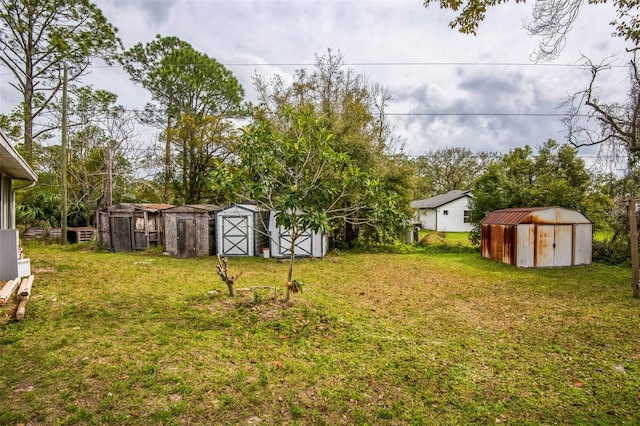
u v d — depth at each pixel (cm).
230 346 411
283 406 294
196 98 2080
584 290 762
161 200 2162
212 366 358
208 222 1302
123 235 1430
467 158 3909
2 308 520
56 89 1786
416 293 732
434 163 4025
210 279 813
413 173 1602
